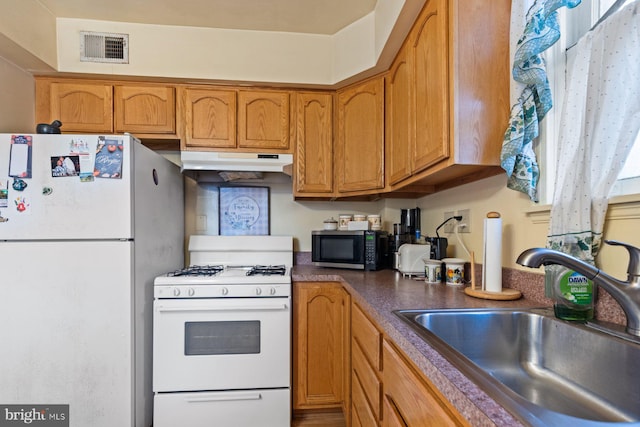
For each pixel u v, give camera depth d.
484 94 1.15
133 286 1.56
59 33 1.88
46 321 1.49
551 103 1.05
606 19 0.87
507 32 1.16
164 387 1.65
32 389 1.48
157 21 1.94
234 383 1.70
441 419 0.59
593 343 0.77
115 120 1.97
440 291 1.32
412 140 1.49
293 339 1.84
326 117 2.13
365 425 1.21
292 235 2.44
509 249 1.26
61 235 1.50
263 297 1.73
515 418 0.44
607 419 0.70
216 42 2.01
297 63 2.06
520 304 1.06
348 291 1.58
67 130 1.93
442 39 1.18
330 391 1.86
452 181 1.65
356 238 2.03
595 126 0.88
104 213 1.52
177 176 2.15
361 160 2.01
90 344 1.51
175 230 2.12
